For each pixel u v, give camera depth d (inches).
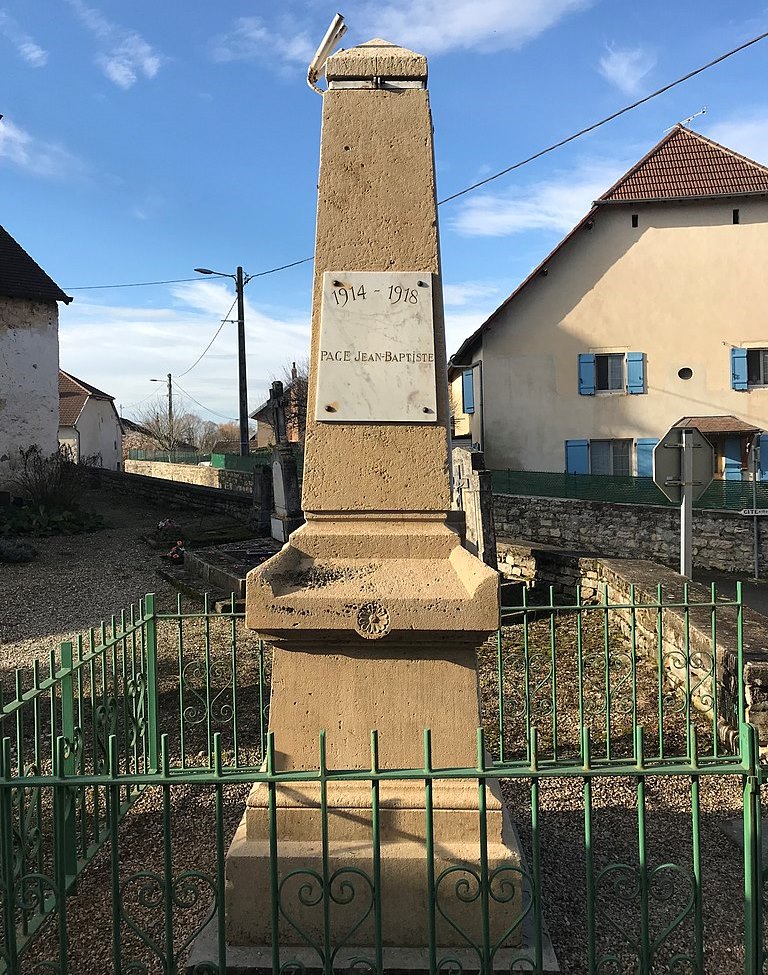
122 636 163.5
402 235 123.5
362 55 124.1
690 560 300.4
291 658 114.1
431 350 122.8
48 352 784.9
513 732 207.5
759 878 82.4
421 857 107.5
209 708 188.1
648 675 251.1
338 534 120.5
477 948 91.0
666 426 808.3
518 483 704.4
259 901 108.4
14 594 422.6
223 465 1083.9
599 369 816.9
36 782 85.4
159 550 564.1
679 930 117.4
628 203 792.9
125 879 134.3
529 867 135.5
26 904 114.3
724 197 788.6
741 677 178.5
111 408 1660.9
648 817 156.3
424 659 113.6
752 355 806.5
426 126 124.0
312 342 124.1
